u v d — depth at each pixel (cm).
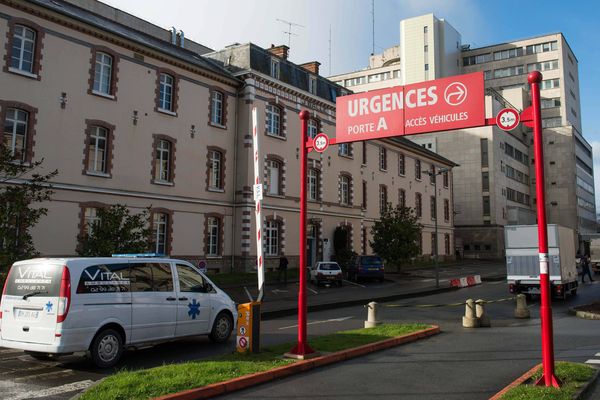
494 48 9062
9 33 2105
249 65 3228
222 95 3142
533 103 705
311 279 3083
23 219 1421
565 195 8362
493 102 6544
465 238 6838
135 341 942
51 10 2223
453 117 818
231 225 3122
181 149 2838
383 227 3925
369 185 4519
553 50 8662
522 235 2245
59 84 2270
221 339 1145
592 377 740
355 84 10256
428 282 3325
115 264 942
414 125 856
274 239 3366
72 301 853
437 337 1234
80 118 2345
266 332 1326
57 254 2222
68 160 2286
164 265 1044
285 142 3459
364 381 779
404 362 926
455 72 9038
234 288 2602
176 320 1030
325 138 935
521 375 823
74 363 924
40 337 850
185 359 964
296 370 830
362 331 1216
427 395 701
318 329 1388
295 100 3572
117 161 2498
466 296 2447
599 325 1448
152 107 2691
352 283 3222
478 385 758
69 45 2322
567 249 2369
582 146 9431
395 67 9781
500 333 1305
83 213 2334
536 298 2347
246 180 3123
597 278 3725
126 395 629
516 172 7738
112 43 2505
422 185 5494
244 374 757
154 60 2717
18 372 854
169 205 2745
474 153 6875
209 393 677
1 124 2056
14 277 905
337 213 3931
